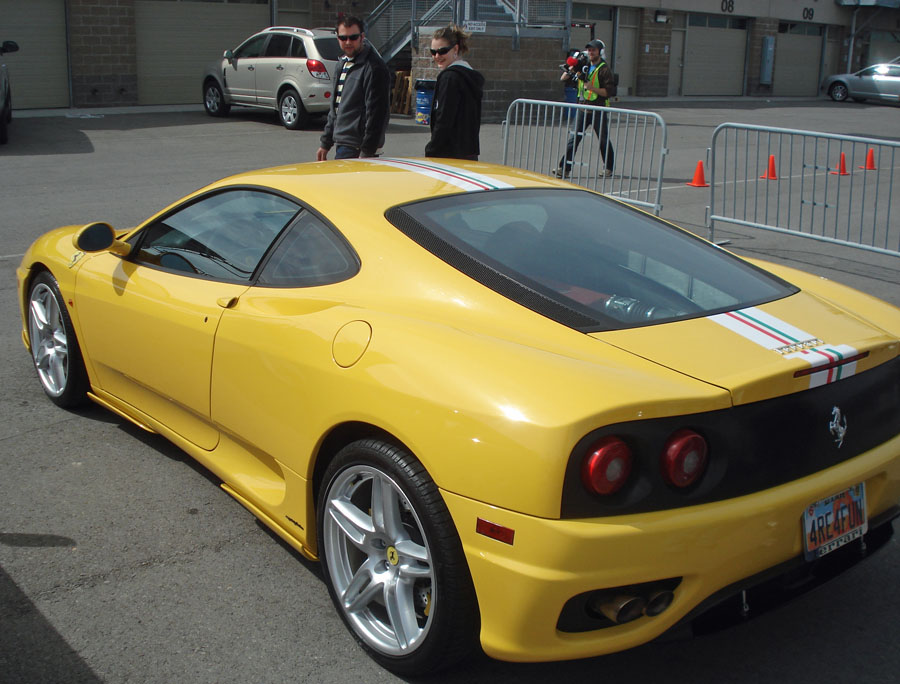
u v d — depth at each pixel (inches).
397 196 126.0
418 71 797.2
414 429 95.7
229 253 134.7
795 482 96.6
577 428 86.0
